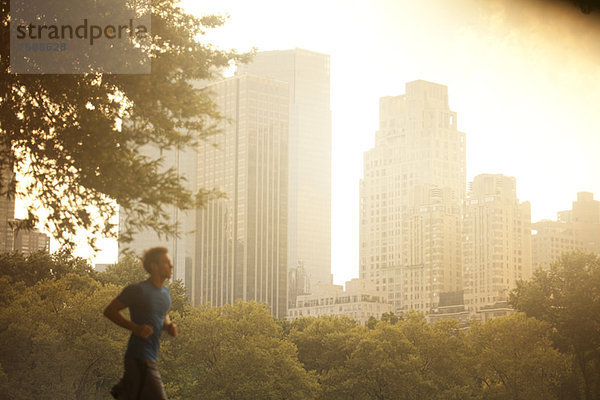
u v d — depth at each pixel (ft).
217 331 234.58
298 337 279.90
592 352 268.00
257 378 223.92
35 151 65.05
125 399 27.30
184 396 225.35
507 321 264.11
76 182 65.82
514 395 254.88
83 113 64.54
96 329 185.26
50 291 182.70
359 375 245.86
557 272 291.79
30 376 166.81
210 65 70.13
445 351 257.75
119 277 248.11
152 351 27.81
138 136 64.34
